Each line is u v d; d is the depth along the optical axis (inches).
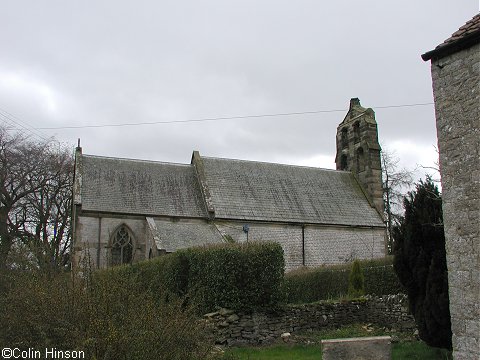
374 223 1482.5
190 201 1327.5
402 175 1860.2
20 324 337.1
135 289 377.7
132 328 315.0
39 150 1584.6
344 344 367.2
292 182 1514.5
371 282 782.5
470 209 401.7
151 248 1162.0
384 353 368.8
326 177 1593.3
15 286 404.5
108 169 1330.0
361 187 1598.2
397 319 657.0
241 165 1498.5
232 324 613.6
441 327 473.4
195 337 362.3
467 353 391.5
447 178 426.9
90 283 356.5
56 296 335.6
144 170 1373.0
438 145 439.8
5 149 1482.5
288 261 1339.8
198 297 561.9
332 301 699.4
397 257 536.1
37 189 1536.7
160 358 319.3
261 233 1330.0
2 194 1461.6
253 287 637.3
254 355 547.2
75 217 1197.7
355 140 1665.8
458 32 434.3
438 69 448.5
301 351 566.9
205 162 1454.2
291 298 907.4
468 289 396.2
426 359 497.0
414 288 518.9
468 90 416.2
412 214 526.3
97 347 303.3
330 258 1396.4
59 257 495.8
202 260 671.8
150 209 1262.3
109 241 1202.0
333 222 1419.8
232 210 1325.0
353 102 1713.8
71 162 1663.4
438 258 485.1
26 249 503.8
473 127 406.9
